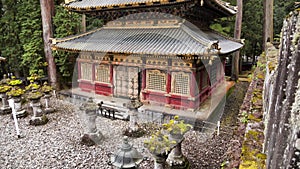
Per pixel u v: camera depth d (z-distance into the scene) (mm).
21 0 16547
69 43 12352
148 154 6051
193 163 7176
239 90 16328
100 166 7008
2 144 8594
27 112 12062
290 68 2121
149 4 10133
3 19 16688
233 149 3328
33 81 13992
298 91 1582
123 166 4289
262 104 4871
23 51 17109
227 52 10664
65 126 10234
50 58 15180
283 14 23219
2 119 11156
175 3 9828
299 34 2062
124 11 11797
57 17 15203
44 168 7020
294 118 1546
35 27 15977
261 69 9391
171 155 6809
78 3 12586
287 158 1523
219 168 6859
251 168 2471
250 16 21359
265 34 18203
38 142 8727
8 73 19000
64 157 7602
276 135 2154
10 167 7094
